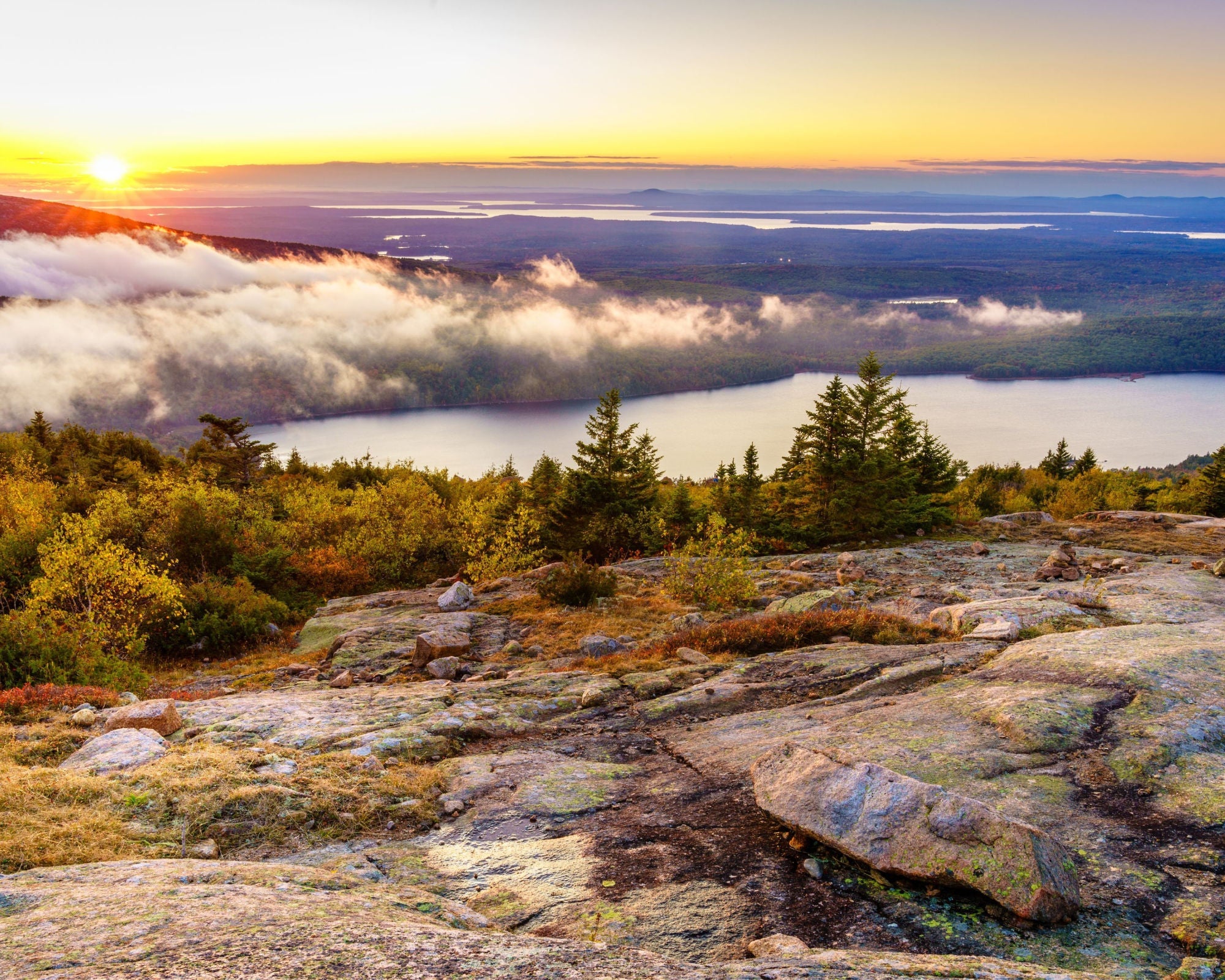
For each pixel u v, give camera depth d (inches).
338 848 269.0
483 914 211.3
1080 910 187.6
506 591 954.7
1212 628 424.8
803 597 713.6
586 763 354.6
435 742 386.0
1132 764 260.4
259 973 120.6
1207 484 1680.6
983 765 270.7
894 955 151.3
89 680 563.8
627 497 1408.7
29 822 263.6
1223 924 176.4
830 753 252.4
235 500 1462.8
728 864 232.4
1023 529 1162.6
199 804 288.4
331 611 1006.4
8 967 124.0
